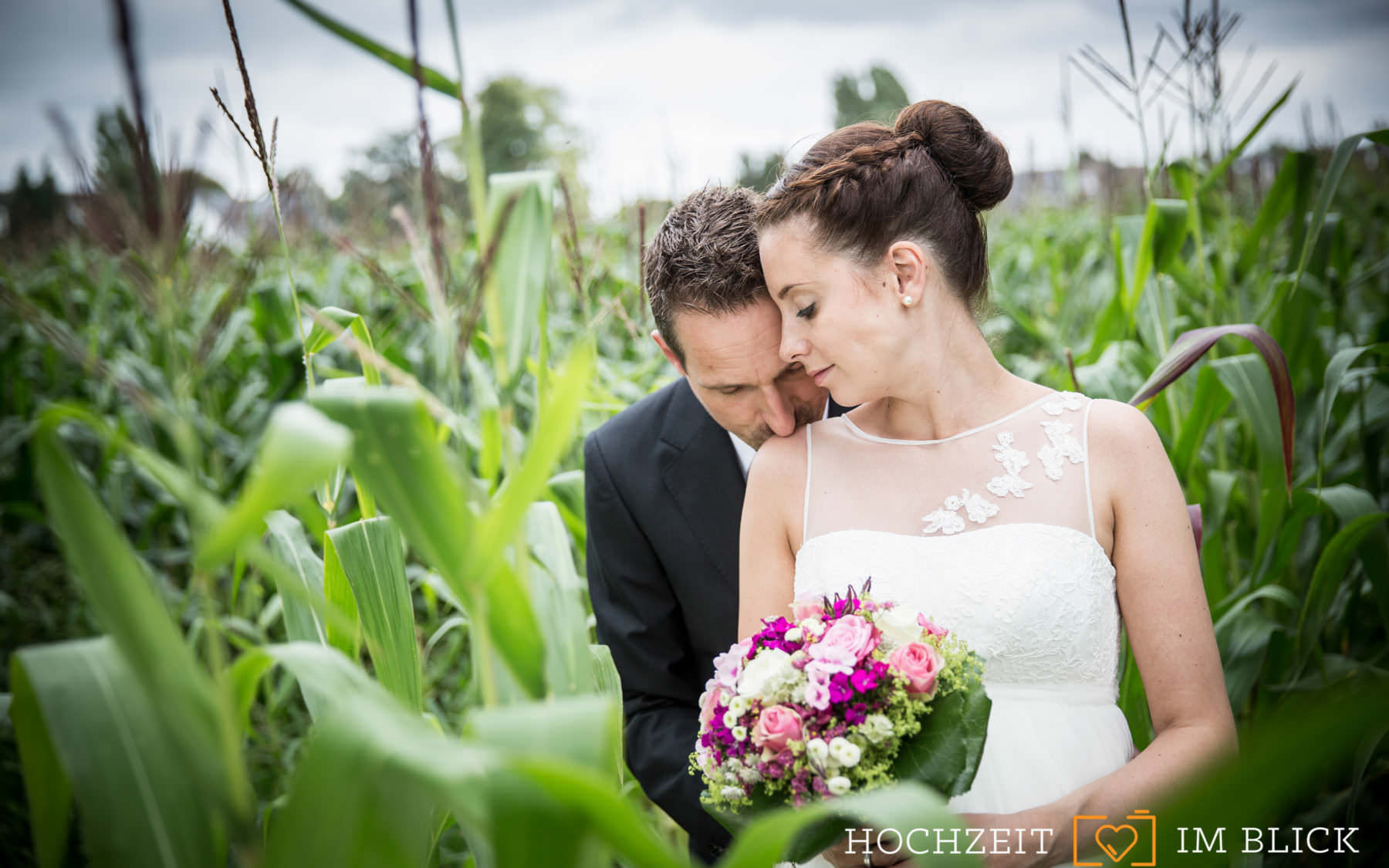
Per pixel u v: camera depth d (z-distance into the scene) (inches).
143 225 31.3
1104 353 111.6
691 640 86.8
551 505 49.5
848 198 60.1
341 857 31.2
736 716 51.3
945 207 63.7
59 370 240.5
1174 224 94.5
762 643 55.0
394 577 54.2
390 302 194.9
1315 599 87.7
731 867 33.1
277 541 59.3
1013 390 67.7
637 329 103.2
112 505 163.3
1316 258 107.7
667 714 83.3
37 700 36.5
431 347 169.9
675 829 92.6
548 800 29.5
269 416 162.7
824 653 50.5
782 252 61.6
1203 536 103.7
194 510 31.6
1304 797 80.4
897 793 32.1
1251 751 24.8
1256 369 85.9
